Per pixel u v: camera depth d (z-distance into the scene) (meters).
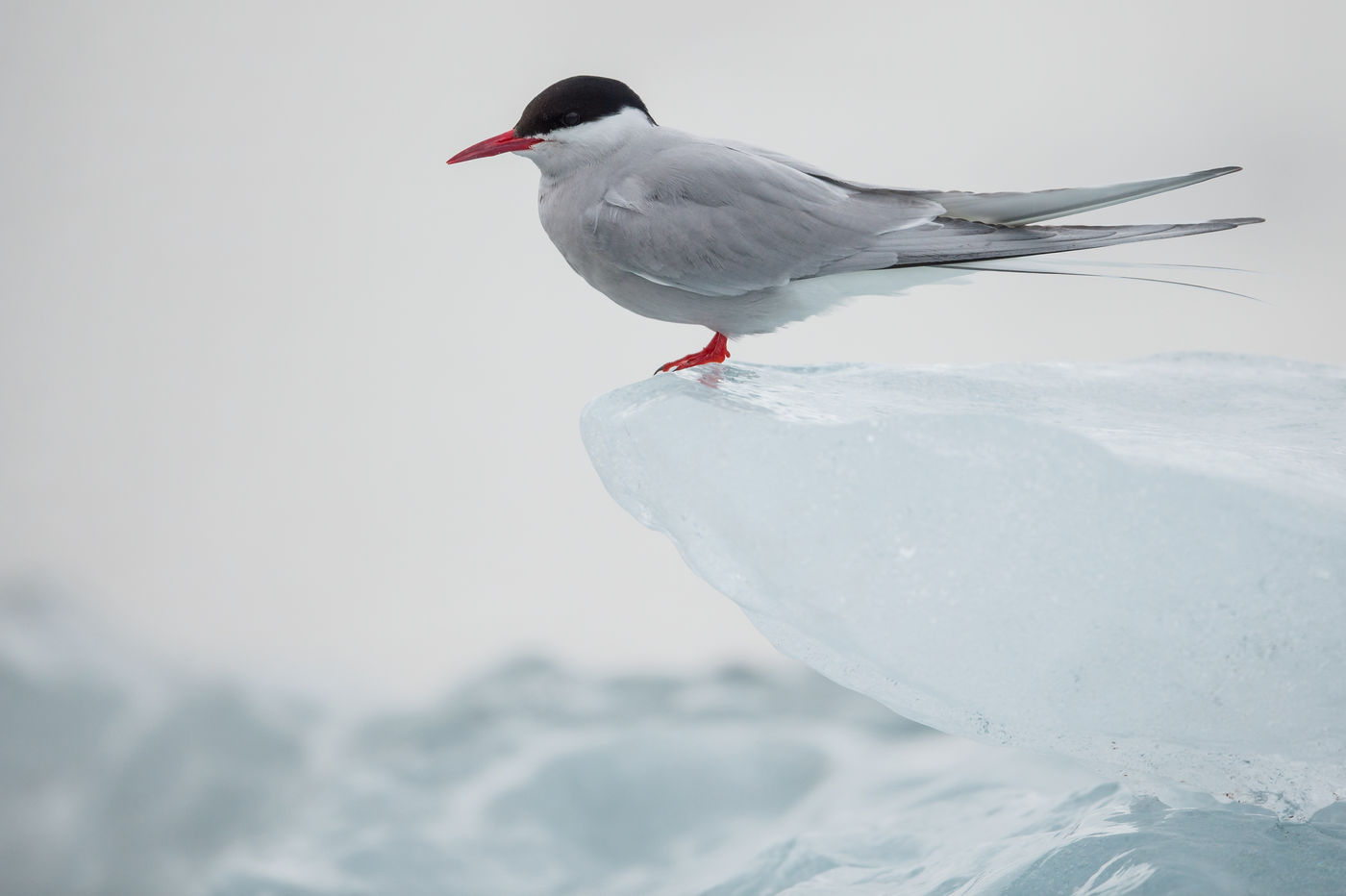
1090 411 5.03
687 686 10.09
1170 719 4.29
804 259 6.08
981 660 4.33
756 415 4.50
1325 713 4.13
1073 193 5.71
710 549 4.62
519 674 10.34
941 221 5.96
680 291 6.30
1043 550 4.14
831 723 9.05
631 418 4.72
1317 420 4.97
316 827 7.76
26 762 11.09
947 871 4.94
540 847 7.60
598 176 6.45
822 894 5.07
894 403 4.84
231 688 11.86
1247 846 4.21
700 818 7.86
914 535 4.24
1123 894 4.03
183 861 10.70
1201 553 4.02
